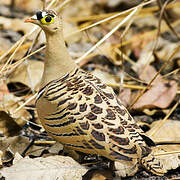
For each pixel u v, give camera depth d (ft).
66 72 23.89
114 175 24.26
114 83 35.81
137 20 50.96
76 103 22.40
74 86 23.03
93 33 47.01
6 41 41.45
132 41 42.29
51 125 23.29
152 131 29.30
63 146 24.81
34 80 34.60
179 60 42.14
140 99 33.04
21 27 44.01
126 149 21.70
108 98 23.24
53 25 23.52
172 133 28.94
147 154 21.68
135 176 24.95
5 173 21.84
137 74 38.99
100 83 24.16
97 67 40.04
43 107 23.29
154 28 49.16
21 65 35.01
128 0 54.75
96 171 23.90
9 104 31.19
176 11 51.62
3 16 47.67
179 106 34.24
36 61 36.96
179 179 24.67
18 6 51.31
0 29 43.75
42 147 27.27
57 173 22.45
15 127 29.01
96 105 22.39
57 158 23.25
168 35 47.88
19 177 21.75
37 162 22.71
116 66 40.50
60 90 22.91
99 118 22.04
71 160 23.34
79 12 52.85
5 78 32.65
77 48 43.29
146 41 45.27
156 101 32.96
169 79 38.37
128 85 34.60
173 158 25.49
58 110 22.63
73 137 22.59
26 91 34.73
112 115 22.27
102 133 21.85
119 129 21.91
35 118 30.89
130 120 23.03
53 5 33.76
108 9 54.75
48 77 23.93
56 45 23.84
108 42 42.96
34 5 51.44
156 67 41.11
